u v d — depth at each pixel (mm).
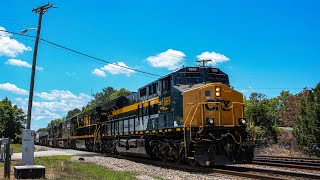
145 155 20828
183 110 15516
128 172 15156
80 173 14734
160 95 18484
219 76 17688
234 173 13344
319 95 29891
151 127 19641
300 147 31422
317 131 28562
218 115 15523
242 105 16312
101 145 30109
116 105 26422
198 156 14633
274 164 16859
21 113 69375
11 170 16031
